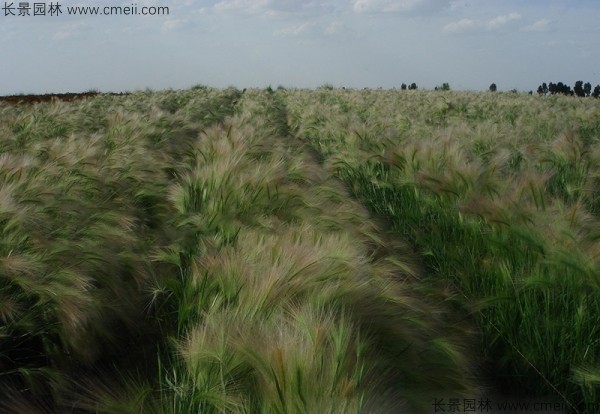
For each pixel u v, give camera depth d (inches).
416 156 279.1
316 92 1369.3
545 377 146.0
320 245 150.0
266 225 180.5
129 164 284.5
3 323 145.3
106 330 150.6
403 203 279.0
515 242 171.8
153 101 978.7
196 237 187.8
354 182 324.5
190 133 561.6
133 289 174.1
